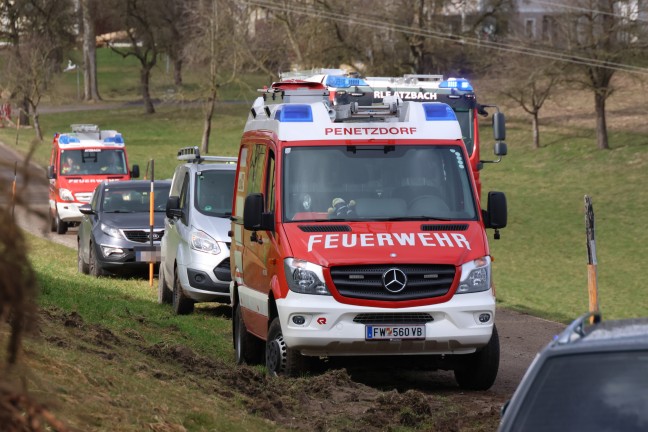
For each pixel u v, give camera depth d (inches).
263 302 599.2
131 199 1229.7
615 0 3230.8
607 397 218.5
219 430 390.3
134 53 5246.1
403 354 557.9
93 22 5383.9
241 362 658.2
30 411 170.2
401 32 3553.2
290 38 3641.7
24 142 3826.3
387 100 613.0
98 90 6186.0
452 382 623.2
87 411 337.1
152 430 350.9
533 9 4483.3
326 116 607.5
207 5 4065.0
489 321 558.9
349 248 555.8
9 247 160.6
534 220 2593.5
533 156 3467.0
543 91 3585.1
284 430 424.8
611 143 3459.6
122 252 1157.7
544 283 1769.2
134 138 4426.7
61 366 390.0
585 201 643.5
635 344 225.5
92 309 760.3
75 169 1802.4
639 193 2856.8
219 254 872.9
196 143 4264.3
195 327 795.4
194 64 4131.4
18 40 4512.8
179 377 492.4
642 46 3248.0
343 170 593.9
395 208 587.2
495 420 468.8
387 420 462.0
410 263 550.9
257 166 644.7
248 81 5920.3
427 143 606.5
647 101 4072.3
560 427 217.6
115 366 458.0
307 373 566.3
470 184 600.7
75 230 1883.6
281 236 570.3
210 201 916.0
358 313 547.2
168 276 940.0
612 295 1659.7
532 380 227.3
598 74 3383.4
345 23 3535.9
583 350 227.6
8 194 160.9
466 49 3703.3
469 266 559.2
